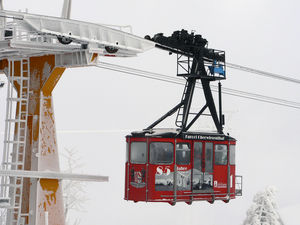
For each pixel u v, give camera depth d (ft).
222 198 113.91
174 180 106.83
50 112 96.58
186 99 111.86
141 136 106.83
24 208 95.09
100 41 91.04
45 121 96.02
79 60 92.32
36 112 95.81
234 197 116.06
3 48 88.48
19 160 96.22
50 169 95.76
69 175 94.53
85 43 92.02
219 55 117.60
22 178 94.89
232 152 115.24
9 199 91.45
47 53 94.27
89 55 92.12
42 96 95.86
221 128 115.24
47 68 95.20
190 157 109.09
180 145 107.96
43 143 95.61
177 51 111.24
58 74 95.66
